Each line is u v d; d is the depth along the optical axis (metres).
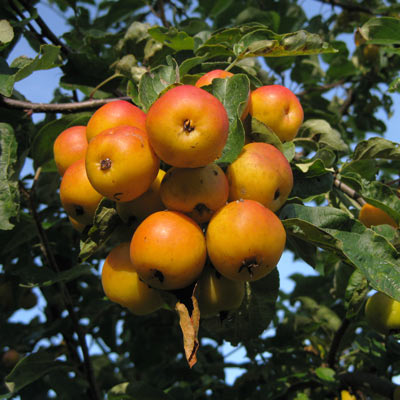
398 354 0.65
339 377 0.66
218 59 0.62
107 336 0.75
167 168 0.52
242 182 0.50
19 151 0.64
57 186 0.71
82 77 0.64
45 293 0.72
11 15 0.65
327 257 0.65
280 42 0.55
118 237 0.53
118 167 0.48
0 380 0.77
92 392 0.64
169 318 0.85
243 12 0.83
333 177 0.57
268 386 0.69
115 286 0.52
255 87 0.58
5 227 0.54
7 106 0.59
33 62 0.55
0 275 0.68
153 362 0.85
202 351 0.81
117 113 0.51
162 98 0.48
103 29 0.86
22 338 0.81
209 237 0.48
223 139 0.48
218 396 0.75
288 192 0.51
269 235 0.48
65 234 0.76
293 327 0.75
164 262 0.48
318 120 0.61
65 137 0.54
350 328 0.71
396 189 0.60
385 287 0.49
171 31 0.61
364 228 0.50
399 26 0.62
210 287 0.50
